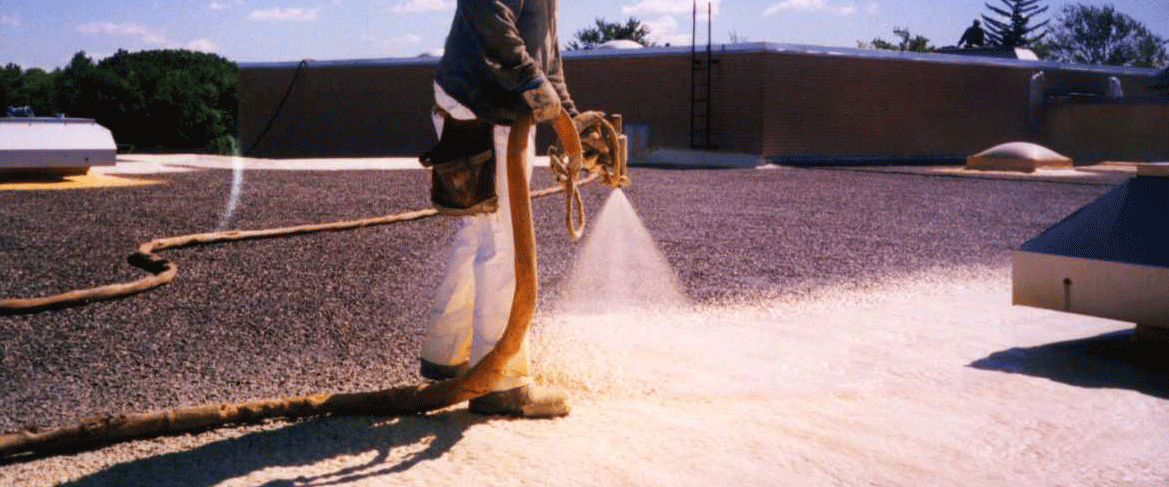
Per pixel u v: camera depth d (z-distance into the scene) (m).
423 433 2.75
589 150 3.02
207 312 4.43
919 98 25.22
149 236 6.84
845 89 23.47
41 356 3.63
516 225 2.70
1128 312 3.84
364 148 27.86
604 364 3.62
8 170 10.47
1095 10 66.81
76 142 10.76
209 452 2.57
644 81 23.78
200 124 38.09
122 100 37.38
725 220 8.97
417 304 4.71
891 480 2.50
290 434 2.73
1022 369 3.69
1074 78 30.12
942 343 4.13
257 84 29.05
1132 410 3.15
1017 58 29.25
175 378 3.37
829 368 3.64
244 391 3.22
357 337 4.01
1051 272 4.04
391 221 7.77
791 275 5.93
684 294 5.17
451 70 2.74
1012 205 11.07
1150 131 26.34
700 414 3.01
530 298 2.72
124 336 3.96
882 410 3.10
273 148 29.02
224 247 6.38
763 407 3.10
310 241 6.75
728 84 22.36
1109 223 3.99
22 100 41.44
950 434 2.87
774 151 22.09
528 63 2.65
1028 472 2.58
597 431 2.81
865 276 5.96
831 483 2.46
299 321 4.29
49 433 2.54
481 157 2.80
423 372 3.15
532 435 2.76
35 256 5.89
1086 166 22.19
